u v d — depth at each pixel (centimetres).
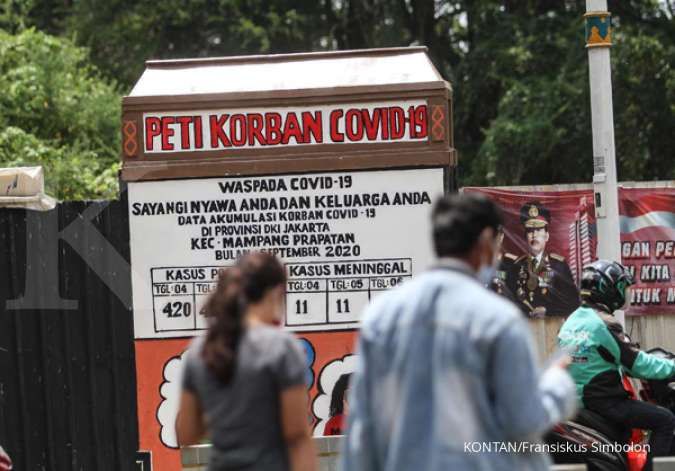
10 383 1145
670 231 1310
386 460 516
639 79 2683
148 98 1102
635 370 917
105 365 1134
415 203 1089
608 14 1158
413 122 1087
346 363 1100
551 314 1289
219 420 575
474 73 3030
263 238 1104
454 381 496
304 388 582
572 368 930
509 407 489
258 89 1101
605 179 1159
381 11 3500
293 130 1097
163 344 1120
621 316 1147
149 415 1126
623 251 1315
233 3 3462
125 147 1109
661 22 2945
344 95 1091
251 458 568
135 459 1130
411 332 510
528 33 2936
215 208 1106
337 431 1099
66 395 1139
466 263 523
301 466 571
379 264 1095
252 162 1098
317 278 1102
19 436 1145
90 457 1138
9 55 2550
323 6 3625
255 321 590
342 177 1095
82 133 2517
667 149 2800
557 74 2781
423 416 503
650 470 903
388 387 515
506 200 1293
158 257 1114
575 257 1287
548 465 544
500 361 491
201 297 1112
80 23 3625
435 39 3569
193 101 1100
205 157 1103
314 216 1098
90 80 2759
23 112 2459
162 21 3553
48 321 1141
